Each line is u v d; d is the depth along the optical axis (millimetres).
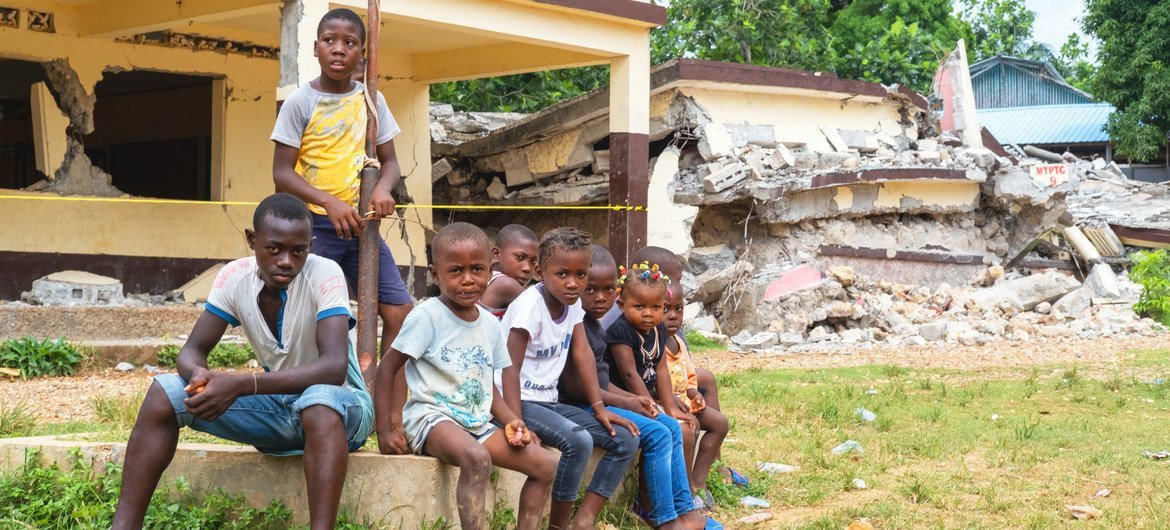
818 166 15453
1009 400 9383
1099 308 16875
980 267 18156
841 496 5773
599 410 4719
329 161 5238
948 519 5309
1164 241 20844
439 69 15031
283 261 4047
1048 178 18281
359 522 4363
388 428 4418
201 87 15742
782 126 15828
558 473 4543
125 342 11125
